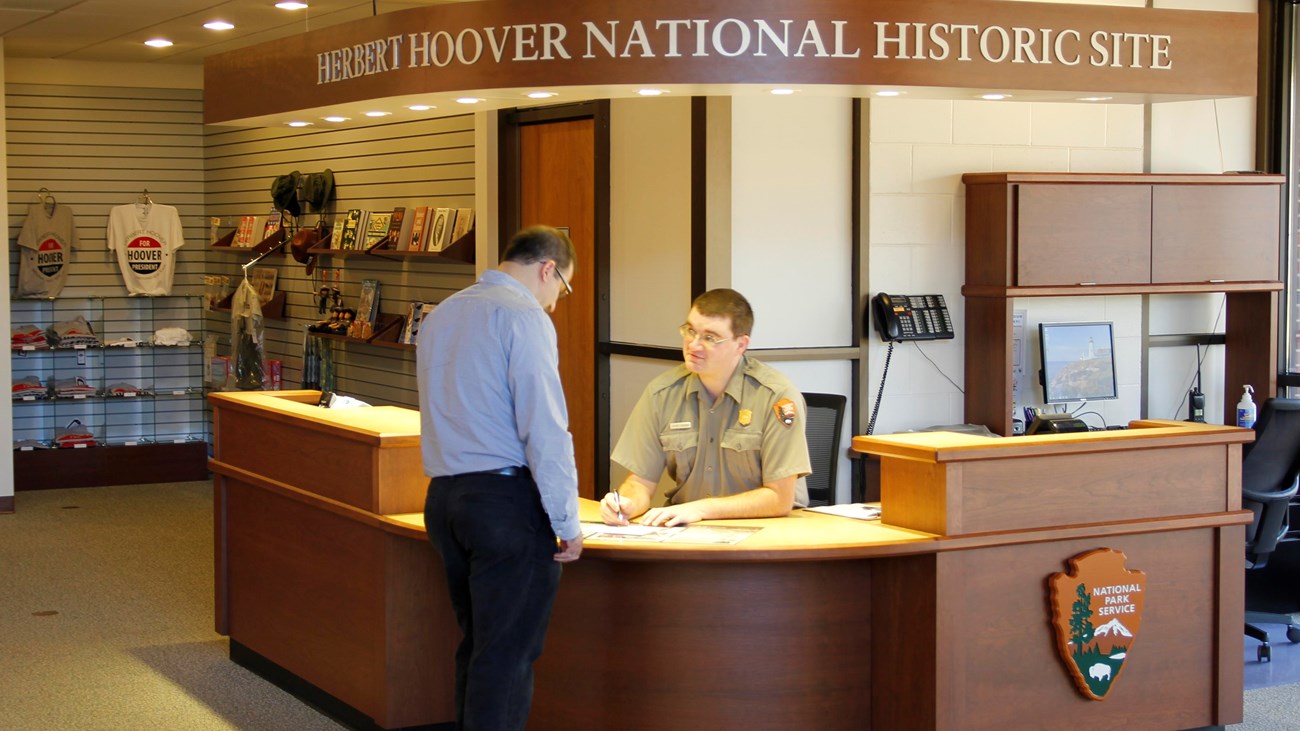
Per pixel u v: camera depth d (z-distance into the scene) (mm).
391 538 4344
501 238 7223
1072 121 6551
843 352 6074
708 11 4469
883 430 6211
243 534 5449
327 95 5203
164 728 4742
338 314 8805
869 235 6098
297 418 4875
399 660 4387
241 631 5496
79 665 5543
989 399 6227
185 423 10688
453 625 4449
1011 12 4688
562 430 3637
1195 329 7016
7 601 6609
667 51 4480
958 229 6289
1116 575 4172
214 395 5660
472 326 3682
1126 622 4199
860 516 4305
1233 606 4445
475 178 7516
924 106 6176
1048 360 6430
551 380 3646
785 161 5957
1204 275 6469
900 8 4566
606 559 4086
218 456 5648
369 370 8766
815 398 5156
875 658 4152
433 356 3742
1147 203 6324
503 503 3654
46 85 10148
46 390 9922
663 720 4105
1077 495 4137
